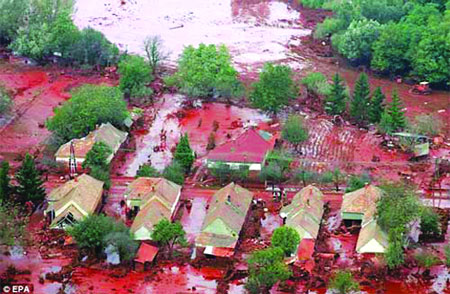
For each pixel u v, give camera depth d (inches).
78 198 6318.9
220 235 6058.1
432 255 5925.2
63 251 6028.5
